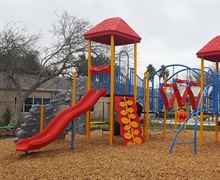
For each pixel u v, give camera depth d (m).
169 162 6.63
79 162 6.89
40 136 9.08
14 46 18.44
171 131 15.66
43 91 26.06
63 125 9.01
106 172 5.86
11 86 21.66
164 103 12.27
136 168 6.09
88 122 10.73
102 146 9.70
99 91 10.24
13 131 15.91
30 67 19.75
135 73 11.08
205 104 10.52
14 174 6.11
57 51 19.42
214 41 10.15
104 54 20.59
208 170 5.89
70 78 20.25
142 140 10.24
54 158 7.80
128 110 10.34
